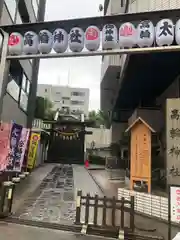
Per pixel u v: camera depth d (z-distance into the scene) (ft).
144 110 46.93
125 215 24.53
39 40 24.84
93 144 126.93
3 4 36.73
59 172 63.10
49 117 124.88
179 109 26.35
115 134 72.02
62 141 111.86
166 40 20.77
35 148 59.82
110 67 47.91
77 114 131.13
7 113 44.88
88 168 77.61
